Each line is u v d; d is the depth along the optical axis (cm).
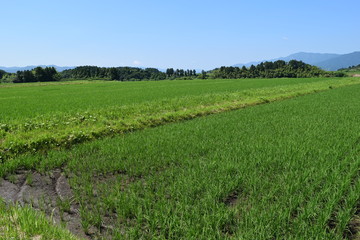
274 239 403
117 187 580
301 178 575
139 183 595
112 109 1756
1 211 473
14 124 1258
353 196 494
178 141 941
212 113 1750
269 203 495
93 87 5231
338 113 1522
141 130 1263
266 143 881
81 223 471
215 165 677
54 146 1000
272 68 14688
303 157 719
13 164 777
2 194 619
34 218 443
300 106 1853
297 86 3997
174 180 609
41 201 574
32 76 11362
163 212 468
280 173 634
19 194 616
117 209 488
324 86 3897
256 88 3844
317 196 491
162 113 1677
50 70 12062
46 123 1295
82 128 1191
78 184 641
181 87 4425
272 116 1458
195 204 489
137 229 420
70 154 866
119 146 908
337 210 491
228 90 3522
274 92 3009
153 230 430
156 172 677
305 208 461
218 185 559
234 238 386
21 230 414
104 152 846
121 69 17200
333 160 679
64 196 591
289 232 407
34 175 728
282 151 770
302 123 1238
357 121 1268
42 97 2984
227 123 1280
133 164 736
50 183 675
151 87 4669
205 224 424
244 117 1449
